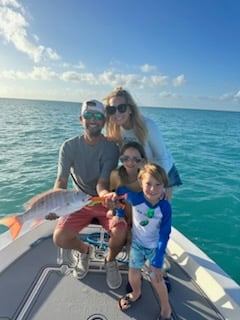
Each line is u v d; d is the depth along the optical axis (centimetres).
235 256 501
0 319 238
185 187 848
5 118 3256
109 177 329
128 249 314
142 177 264
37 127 2417
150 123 348
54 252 329
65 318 244
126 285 289
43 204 249
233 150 1695
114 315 252
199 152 1554
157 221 260
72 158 339
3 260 308
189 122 4616
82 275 292
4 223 247
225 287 277
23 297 262
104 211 314
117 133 367
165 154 349
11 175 918
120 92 342
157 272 246
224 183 912
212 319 251
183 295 278
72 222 302
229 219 636
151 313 256
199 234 570
